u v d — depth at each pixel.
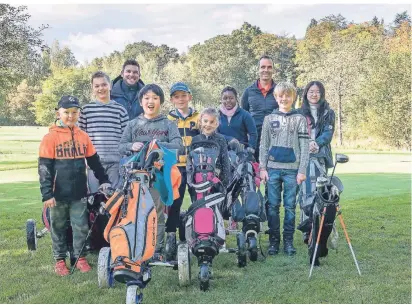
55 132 5.09
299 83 58.06
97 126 5.88
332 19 76.75
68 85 69.56
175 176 4.66
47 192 4.99
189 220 4.71
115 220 4.34
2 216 8.19
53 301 4.36
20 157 27.16
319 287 4.61
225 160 5.22
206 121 5.20
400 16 57.34
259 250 6.00
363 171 16.55
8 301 4.38
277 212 5.92
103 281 4.58
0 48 23.98
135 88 6.73
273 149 5.84
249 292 4.52
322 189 5.00
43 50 26.00
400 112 35.25
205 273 4.51
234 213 5.27
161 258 4.96
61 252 5.22
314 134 6.26
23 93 76.00
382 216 7.84
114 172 5.93
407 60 36.00
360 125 41.22
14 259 5.66
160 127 5.26
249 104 7.12
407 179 13.58
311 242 5.25
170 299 4.37
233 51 89.38
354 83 42.41
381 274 4.97
